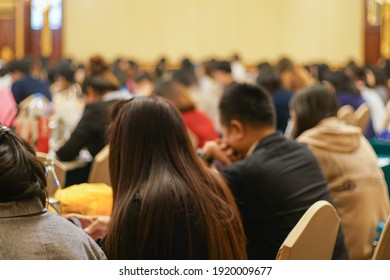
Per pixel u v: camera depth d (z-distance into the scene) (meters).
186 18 16.52
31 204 1.76
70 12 16.31
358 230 3.60
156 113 2.33
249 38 16.42
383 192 3.76
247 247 3.00
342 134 3.71
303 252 2.18
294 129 4.01
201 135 4.91
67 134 5.76
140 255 2.17
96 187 3.05
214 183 2.37
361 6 16.05
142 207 2.18
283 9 16.31
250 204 3.00
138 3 16.42
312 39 16.22
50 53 16.27
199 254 2.19
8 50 16.19
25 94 7.69
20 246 1.70
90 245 1.81
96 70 6.09
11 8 16.16
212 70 10.52
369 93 8.56
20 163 1.73
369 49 16.09
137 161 2.30
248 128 3.30
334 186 3.64
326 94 3.93
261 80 7.30
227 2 16.45
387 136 7.27
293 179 3.02
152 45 16.48
